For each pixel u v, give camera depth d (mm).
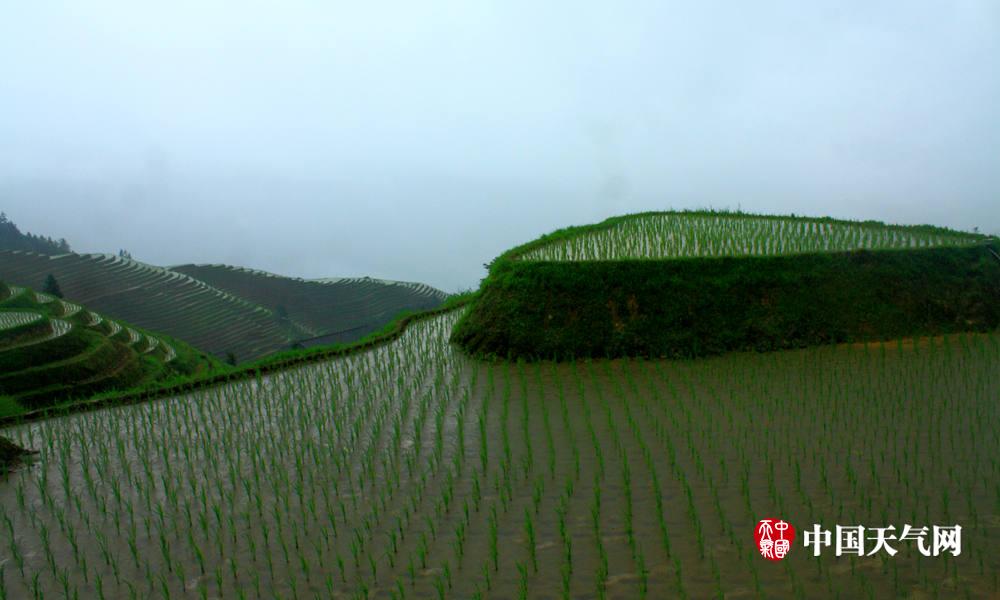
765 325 12031
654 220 18766
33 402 20766
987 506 5930
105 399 10352
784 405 8859
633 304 12273
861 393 9188
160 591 5211
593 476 6887
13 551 5812
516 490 6652
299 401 10039
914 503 6043
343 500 6641
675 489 6508
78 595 5195
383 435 8438
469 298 17906
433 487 6836
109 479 7441
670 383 10172
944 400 8656
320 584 5207
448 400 9805
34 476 7602
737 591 4879
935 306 12641
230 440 8398
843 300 12414
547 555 5445
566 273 12539
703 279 12453
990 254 13609
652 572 5137
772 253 13289
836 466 6883
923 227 15898
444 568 5301
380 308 69688
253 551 5641
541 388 10242
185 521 6344
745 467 6906
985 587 4820
